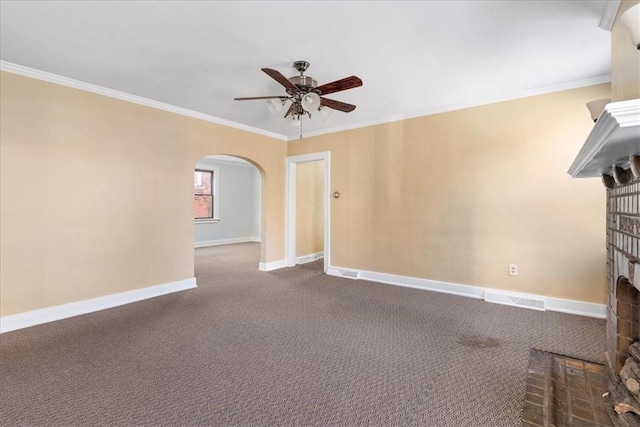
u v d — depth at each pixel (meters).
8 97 2.86
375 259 4.71
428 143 4.18
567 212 3.32
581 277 3.27
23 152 2.96
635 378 1.63
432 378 2.12
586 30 2.29
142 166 3.82
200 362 2.32
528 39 2.43
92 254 3.42
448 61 2.80
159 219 4.00
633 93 1.46
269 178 5.48
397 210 4.48
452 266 4.04
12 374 2.14
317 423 1.69
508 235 3.64
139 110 3.77
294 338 2.74
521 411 1.76
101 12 2.09
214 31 2.32
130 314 3.33
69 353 2.45
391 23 2.22
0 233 2.84
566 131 3.30
